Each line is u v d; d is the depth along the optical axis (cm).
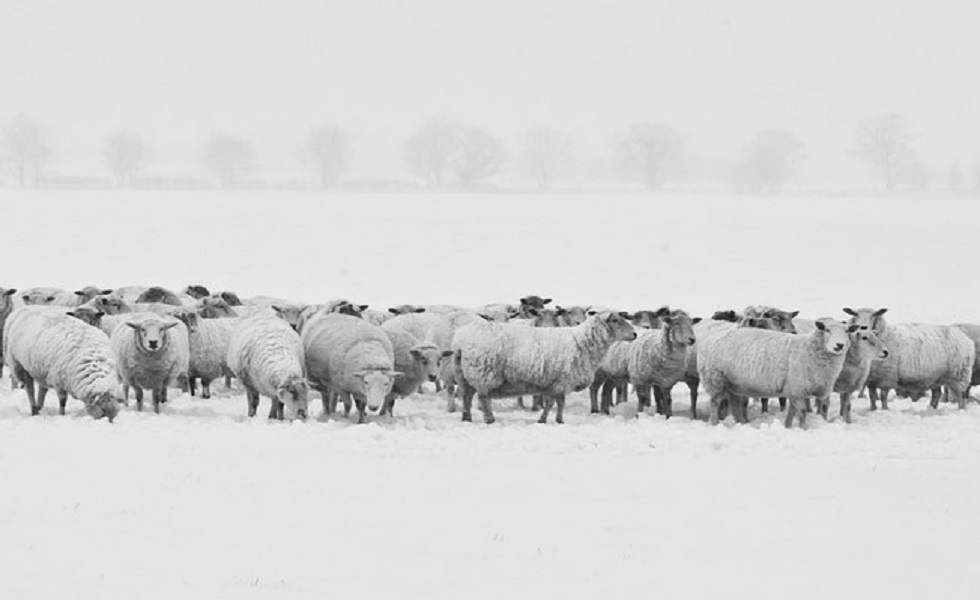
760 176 15562
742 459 1786
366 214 9881
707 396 2858
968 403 2666
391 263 7644
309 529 1280
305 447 1819
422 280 7038
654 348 2320
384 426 2136
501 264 7638
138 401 2288
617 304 6025
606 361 2403
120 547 1184
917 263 7438
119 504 1373
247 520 1315
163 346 2205
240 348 2200
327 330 2270
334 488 1503
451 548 1219
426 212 10075
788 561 1189
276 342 2172
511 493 1504
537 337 2194
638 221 9394
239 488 1485
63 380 2066
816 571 1151
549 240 8512
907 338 2450
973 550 1239
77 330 2089
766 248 8050
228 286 6694
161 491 1453
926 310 5638
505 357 2183
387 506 1407
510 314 3241
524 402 2644
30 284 6512
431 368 2297
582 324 2216
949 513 1414
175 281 6850
